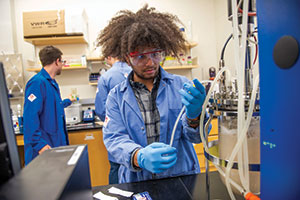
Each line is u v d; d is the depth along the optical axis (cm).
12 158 36
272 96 37
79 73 309
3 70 37
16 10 297
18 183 33
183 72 332
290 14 33
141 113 102
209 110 63
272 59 37
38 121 179
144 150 76
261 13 38
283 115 35
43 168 39
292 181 35
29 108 176
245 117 52
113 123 100
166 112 100
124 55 94
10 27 293
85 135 228
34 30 258
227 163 53
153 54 86
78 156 45
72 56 289
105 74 204
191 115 76
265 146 40
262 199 41
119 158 86
